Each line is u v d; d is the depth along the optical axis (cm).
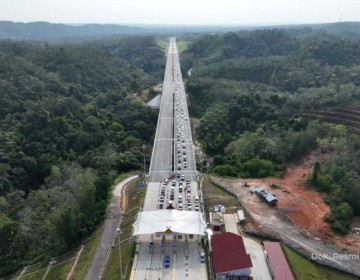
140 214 12469
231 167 17388
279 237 12050
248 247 11600
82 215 14012
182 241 11981
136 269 10744
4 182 17675
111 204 15562
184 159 18725
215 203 14338
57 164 19438
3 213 15412
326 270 10944
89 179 16038
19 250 13938
